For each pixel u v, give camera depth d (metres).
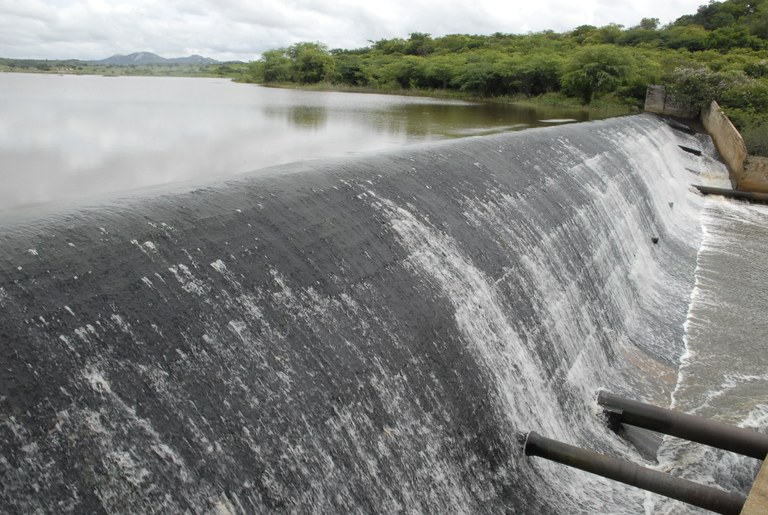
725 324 17.52
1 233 6.11
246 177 9.41
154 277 6.57
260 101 48.88
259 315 7.20
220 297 6.96
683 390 14.02
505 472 9.34
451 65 70.06
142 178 16.47
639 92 54.97
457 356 9.49
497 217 13.16
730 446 10.67
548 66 61.97
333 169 10.77
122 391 5.52
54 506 4.67
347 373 7.60
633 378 14.18
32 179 15.52
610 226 19.11
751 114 43.34
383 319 8.70
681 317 17.97
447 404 8.84
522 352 11.18
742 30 80.44
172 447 5.53
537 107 55.53
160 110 35.47
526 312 11.95
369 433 7.44
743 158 33.31
